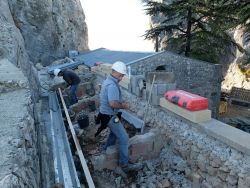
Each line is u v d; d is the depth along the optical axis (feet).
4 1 38.04
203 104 17.11
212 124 16.55
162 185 17.07
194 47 57.52
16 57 24.62
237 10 36.58
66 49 75.92
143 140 18.98
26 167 9.31
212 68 49.42
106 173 17.42
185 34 58.49
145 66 40.86
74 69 48.44
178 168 18.07
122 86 28.14
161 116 20.49
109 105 16.48
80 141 20.97
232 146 14.20
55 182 13.89
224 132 15.16
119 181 17.04
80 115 24.49
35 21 64.13
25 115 12.03
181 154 18.33
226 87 77.20
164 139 20.01
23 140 9.96
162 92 20.88
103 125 17.01
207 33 55.67
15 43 26.86
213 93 51.26
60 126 21.44
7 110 12.49
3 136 9.80
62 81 36.27
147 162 18.90
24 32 62.34
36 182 10.61
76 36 84.38
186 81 47.42
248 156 13.46
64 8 77.10
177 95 18.61
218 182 15.23
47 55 67.41
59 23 72.13
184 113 17.71
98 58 52.65
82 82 37.47
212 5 42.88
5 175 7.46
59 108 26.17
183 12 55.62
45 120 23.20
